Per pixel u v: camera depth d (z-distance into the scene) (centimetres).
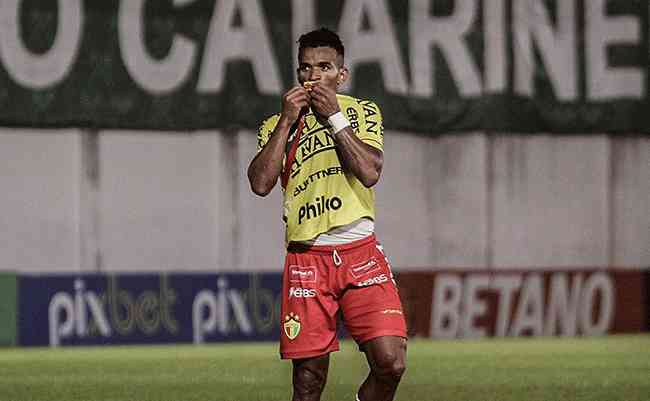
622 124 6981
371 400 1838
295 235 1820
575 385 3534
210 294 5669
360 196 1817
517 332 6206
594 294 6359
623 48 6962
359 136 1838
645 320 6494
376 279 1803
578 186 7025
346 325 1823
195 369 4141
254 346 5456
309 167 1820
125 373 3988
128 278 5516
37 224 6112
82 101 6100
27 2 6003
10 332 5297
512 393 3294
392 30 6588
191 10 6266
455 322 6075
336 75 1806
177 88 6256
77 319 5406
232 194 6438
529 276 6231
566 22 6894
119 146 6250
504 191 6919
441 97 6694
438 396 3203
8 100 5988
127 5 6159
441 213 6844
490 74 6775
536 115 6869
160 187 6325
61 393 3341
